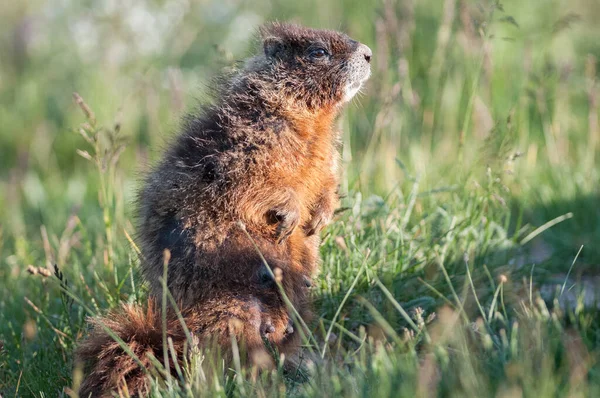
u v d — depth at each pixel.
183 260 8.85
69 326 9.68
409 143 14.50
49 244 12.88
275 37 10.02
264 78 9.73
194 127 9.48
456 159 12.91
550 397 6.38
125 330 8.29
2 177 19.22
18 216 15.74
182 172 9.10
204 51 20.75
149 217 9.24
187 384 7.29
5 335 10.27
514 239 11.29
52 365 9.12
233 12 21.45
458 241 10.84
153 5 21.53
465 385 6.54
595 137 15.27
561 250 12.30
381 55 13.64
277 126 9.28
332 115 9.92
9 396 8.70
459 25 14.69
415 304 9.73
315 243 9.73
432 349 7.71
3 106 21.33
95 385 8.09
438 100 15.94
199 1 21.73
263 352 8.52
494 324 8.88
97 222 14.32
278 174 9.09
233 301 8.67
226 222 8.91
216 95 9.87
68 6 23.16
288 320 8.96
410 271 10.34
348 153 12.62
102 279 10.51
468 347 8.23
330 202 9.57
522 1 19.53
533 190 13.72
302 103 9.70
